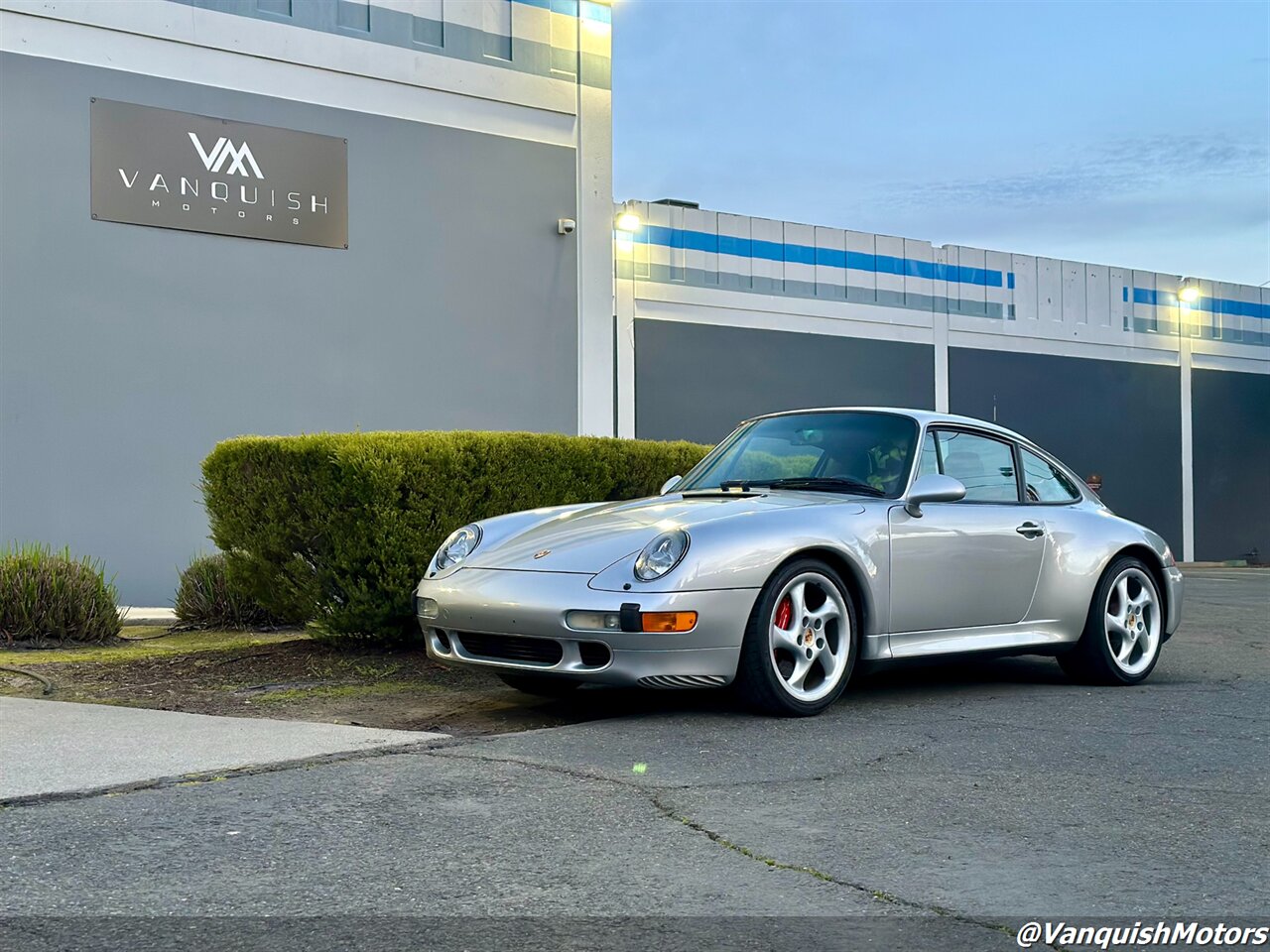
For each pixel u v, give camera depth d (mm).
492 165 11758
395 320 11188
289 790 3283
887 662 4805
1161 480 25453
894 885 2572
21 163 9531
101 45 9859
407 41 11281
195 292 10242
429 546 5945
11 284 9477
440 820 3008
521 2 11953
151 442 10023
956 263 22984
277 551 6238
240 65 10445
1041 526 5406
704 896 2488
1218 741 4094
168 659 6207
